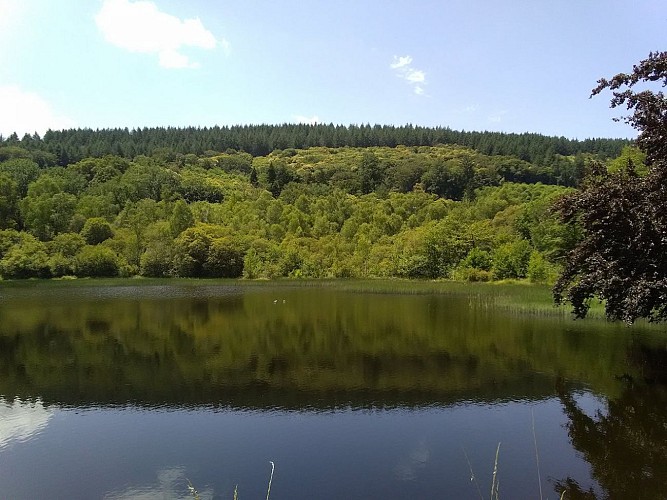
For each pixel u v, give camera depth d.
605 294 15.65
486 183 144.12
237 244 88.81
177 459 12.20
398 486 10.67
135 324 33.31
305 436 13.61
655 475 10.98
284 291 58.19
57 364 22.20
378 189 145.88
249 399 17.02
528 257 68.44
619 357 22.03
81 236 89.56
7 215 93.06
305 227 106.31
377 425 14.43
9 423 14.84
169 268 85.62
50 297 51.62
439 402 16.50
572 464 11.60
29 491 10.74
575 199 16.88
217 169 167.12
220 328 31.72
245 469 11.62
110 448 12.93
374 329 30.98
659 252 14.66
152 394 17.62
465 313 37.53
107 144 172.00
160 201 118.00
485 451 12.45
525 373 19.88
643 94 14.90
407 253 82.81
